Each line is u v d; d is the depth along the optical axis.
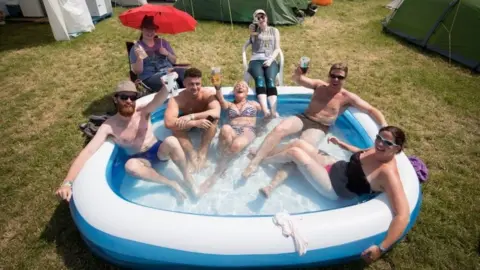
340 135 3.92
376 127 3.67
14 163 3.64
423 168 3.35
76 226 2.64
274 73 4.58
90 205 2.48
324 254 2.32
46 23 8.80
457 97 5.19
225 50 6.89
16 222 2.93
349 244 2.37
